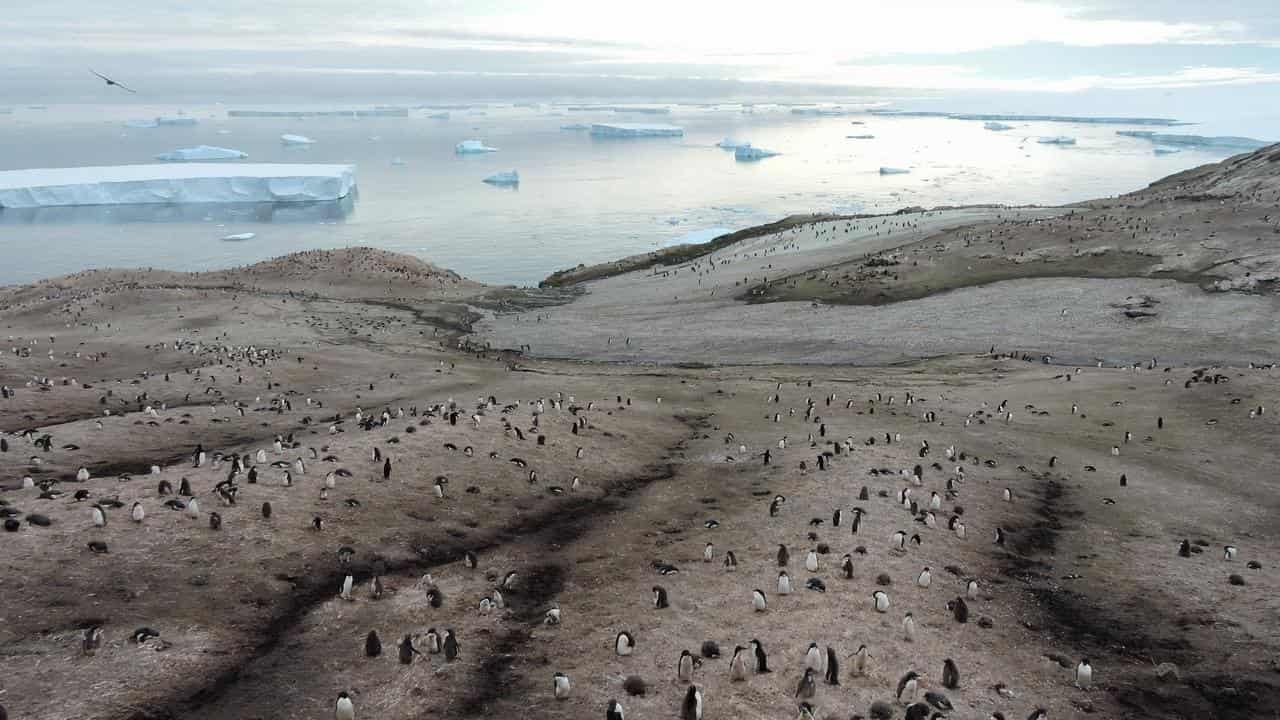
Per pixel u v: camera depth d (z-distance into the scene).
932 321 74.50
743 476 35.38
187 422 40.62
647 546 27.58
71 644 19.20
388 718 17.25
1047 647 21.12
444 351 70.62
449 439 35.62
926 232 109.50
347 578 22.55
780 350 70.50
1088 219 97.75
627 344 74.81
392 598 22.80
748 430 43.66
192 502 25.81
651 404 49.28
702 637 20.70
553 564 26.14
